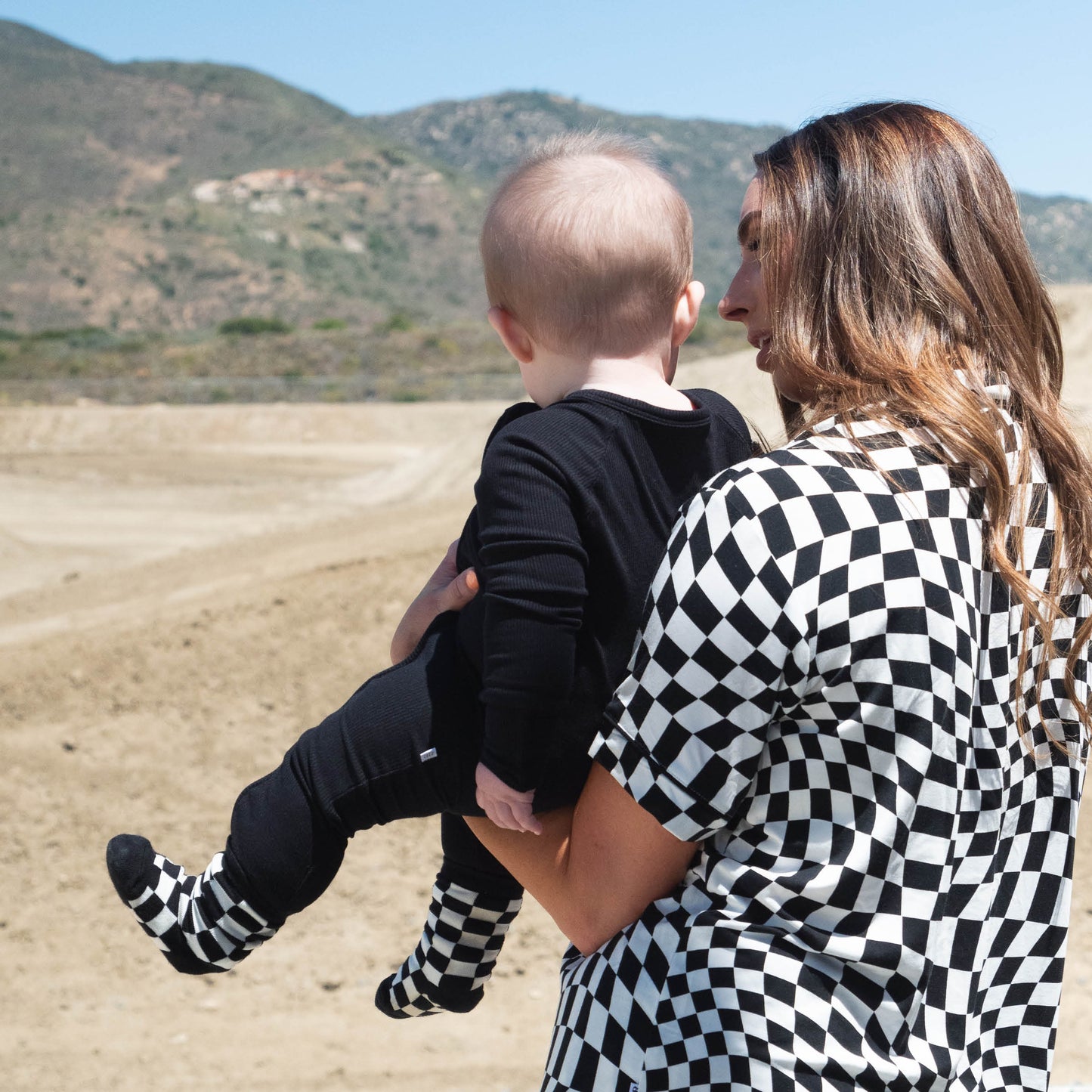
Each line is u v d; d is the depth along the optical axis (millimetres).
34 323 120062
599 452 1240
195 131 197625
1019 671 1146
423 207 164625
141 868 1379
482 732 1329
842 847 1052
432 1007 1708
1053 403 1218
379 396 51750
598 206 1323
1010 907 1157
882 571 1046
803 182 1243
